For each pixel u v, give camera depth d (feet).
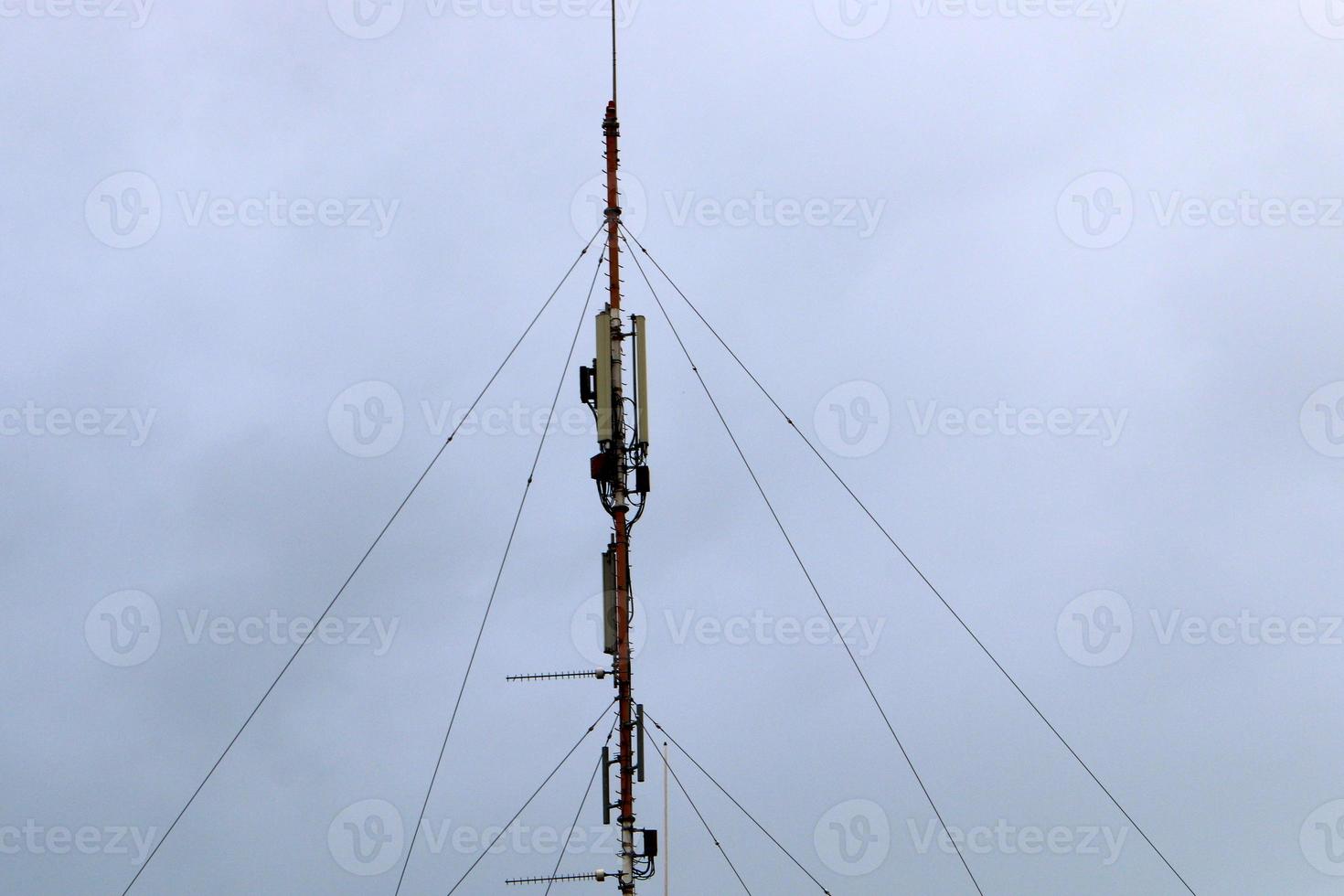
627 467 88.43
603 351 89.20
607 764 84.79
